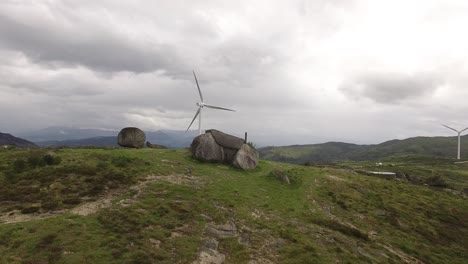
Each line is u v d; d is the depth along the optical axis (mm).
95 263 21219
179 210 32562
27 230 24656
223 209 35469
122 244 24219
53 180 36688
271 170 58312
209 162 55812
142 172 43000
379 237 38156
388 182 66375
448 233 45094
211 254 25922
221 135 58531
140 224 28109
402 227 43312
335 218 40875
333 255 29172
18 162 39969
